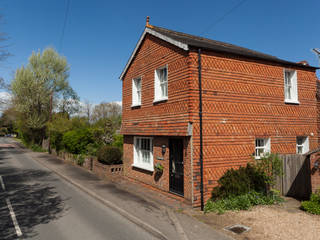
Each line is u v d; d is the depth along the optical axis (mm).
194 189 7746
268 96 9750
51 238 5496
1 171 15578
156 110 9844
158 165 9406
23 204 8219
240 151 8828
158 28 11469
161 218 6688
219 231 5781
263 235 5523
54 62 31234
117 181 11664
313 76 11258
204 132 8094
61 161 20453
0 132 83625
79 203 8406
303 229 5801
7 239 5438
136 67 11703
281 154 9414
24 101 30000
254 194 8039
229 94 8758
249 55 9211
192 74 8047
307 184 9250
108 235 5684
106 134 18047
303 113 10727
